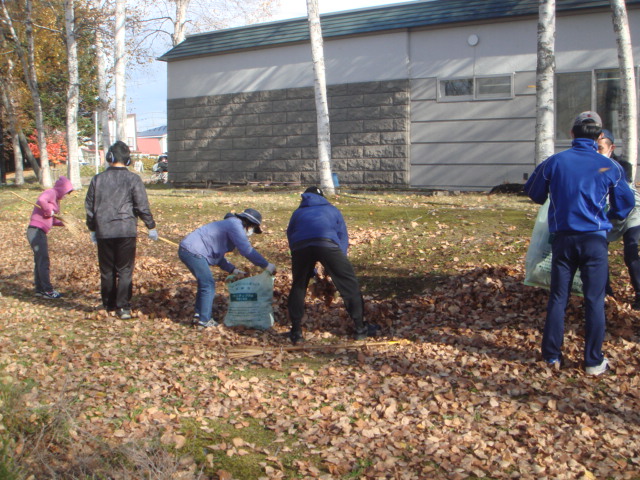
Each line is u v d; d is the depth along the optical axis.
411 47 16.36
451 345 6.00
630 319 6.04
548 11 11.15
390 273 8.18
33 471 3.91
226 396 5.09
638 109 14.17
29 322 7.31
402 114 16.50
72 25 20.11
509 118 15.41
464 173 16.00
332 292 7.09
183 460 4.01
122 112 20.86
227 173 19.47
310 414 4.73
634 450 4.04
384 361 5.73
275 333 6.75
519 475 3.81
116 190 7.25
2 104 28.97
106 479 3.81
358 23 16.98
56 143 38.97
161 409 4.86
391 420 4.57
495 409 4.70
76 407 4.76
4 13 23.09
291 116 18.17
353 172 17.27
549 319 5.23
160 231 11.86
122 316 7.29
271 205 13.58
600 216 5.05
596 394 4.82
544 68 11.25
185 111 20.11
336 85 17.33
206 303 6.94
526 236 9.03
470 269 7.90
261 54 18.55
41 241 8.46
